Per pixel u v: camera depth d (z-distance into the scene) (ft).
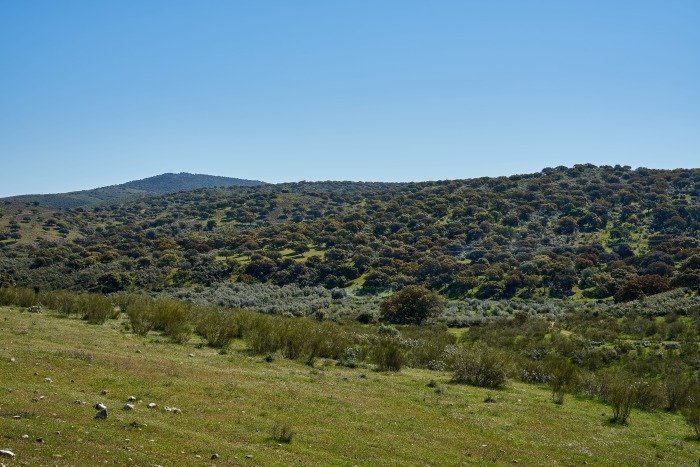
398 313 221.46
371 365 112.98
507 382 107.14
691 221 387.55
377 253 377.71
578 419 76.89
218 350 104.42
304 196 651.25
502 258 353.10
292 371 90.33
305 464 42.91
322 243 417.28
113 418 46.50
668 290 233.14
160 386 62.49
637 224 407.23
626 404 79.66
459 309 259.39
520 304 264.72
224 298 264.93
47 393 51.31
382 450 50.49
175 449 41.22
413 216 467.52
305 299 284.61
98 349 81.10
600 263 335.26
